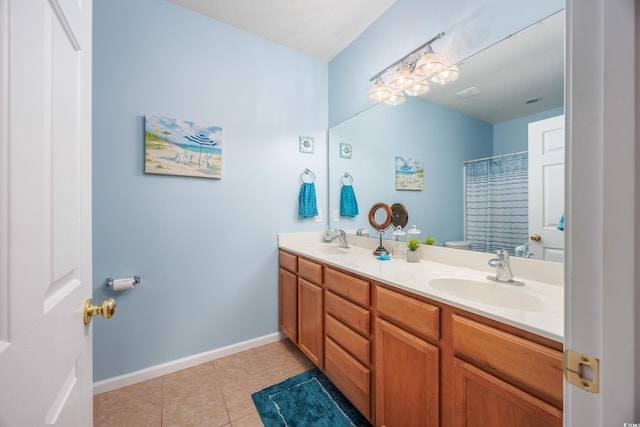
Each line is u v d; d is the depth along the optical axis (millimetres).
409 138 1668
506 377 748
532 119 1133
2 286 363
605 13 330
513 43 1172
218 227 1894
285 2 1712
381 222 1896
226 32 1903
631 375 315
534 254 1132
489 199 1284
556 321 718
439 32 1456
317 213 2242
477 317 826
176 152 1712
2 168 369
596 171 340
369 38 1932
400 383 1077
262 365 1807
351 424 1296
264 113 2068
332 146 2336
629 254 315
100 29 1515
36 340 433
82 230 641
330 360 1510
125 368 1601
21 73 406
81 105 639
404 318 1054
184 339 1783
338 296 1471
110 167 1547
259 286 2074
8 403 360
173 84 1716
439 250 1497
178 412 1377
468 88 1343
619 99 319
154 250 1679
